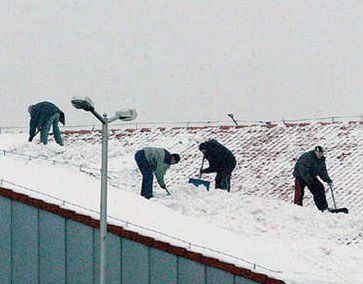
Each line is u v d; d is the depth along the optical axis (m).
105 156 36.91
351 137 70.94
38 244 43.06
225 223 48.19
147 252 42.09
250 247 43.94
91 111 36.31
